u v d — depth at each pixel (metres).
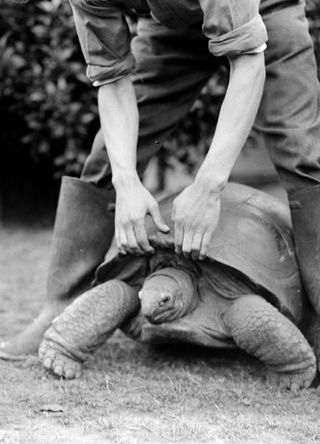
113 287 4.02
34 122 7.55
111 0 3.67
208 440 3.19
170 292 3.84
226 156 3.59
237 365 4.16
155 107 4.24
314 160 3.82
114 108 3.86
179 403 3.60
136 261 4.04
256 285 3.87
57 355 3.95
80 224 4.40
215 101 7.33
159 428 3.29
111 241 4.45
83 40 3.80
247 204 4.16
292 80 3.85
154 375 4.01
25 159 8.57
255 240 4.00
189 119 7.49
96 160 4.32
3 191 8.63
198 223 3.63
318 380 3.97
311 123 3.84
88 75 3.89
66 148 7.58
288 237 4.16
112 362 4.22
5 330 4.83
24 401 3.61
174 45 4.15
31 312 5.29
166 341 4.05
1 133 8.09
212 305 3.96
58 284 4.43
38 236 7.86
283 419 3.42
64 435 3.23
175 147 7.70
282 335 3.76
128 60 3.85
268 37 3.85
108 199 4.39
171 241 3.86
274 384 3.86
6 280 6.20
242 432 3.27
